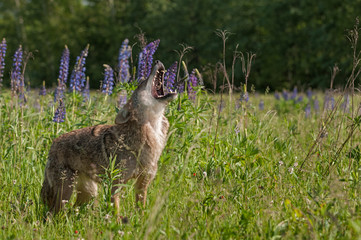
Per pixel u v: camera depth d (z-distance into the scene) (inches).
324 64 1716.3
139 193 295.1
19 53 451.2
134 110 284.8
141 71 376.2
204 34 1870.1
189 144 336.2
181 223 232.1
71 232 245.1
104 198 271.7
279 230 215.6
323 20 1866.4
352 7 1712.6
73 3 2544.3
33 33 2272.4
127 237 224.1
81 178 302.2
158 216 213.5
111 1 2450.8
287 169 337.4
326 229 214.5
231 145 360.8
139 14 2362.2
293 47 1941.4
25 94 493.0
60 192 293.6
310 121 598.5
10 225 247.3
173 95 288.2
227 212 253.9
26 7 2448.3
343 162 350.6
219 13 2028.8
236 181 307.0
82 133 302.2
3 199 304.0
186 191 293.3
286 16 1902.1
